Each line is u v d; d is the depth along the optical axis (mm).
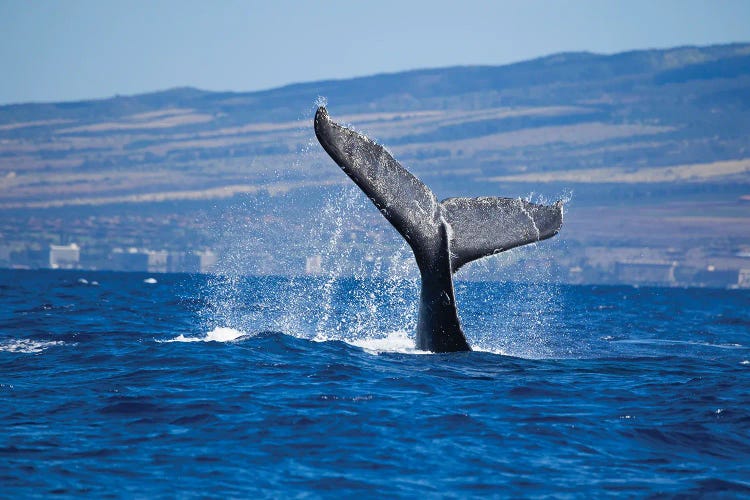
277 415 54406
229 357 71750
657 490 44062
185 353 73625
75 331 93688
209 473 45125
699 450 50312
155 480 44062
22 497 41656
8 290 194750
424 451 48844
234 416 54219
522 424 53812
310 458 47469
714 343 102812
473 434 51781
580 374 68625
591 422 54500
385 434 51344
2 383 62406
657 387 64500
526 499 42781
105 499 41719
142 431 51375
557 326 121500
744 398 61250
